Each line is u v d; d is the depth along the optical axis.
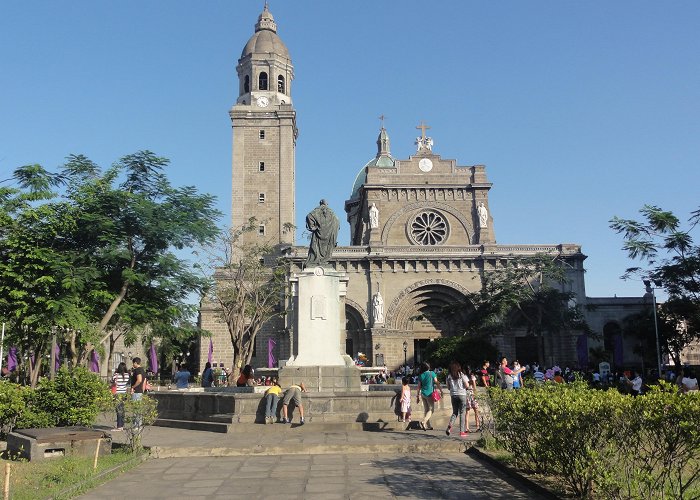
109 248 29.20
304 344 21.36
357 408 19.30
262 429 18.08
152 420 15.63
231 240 52.72
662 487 8.14
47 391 16.81
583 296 60.97
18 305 25.36
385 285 60.41
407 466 13.23
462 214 63.75
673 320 46.91
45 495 10.23
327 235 22.61
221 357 61.34
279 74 71.69
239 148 68.25
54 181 29.53
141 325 33.72
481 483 11.45
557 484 10.54
